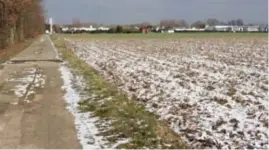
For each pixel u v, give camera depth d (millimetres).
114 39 91875
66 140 9922
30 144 9586
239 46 60125
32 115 12727
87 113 12875
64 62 31094
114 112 12656
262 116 12664
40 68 26953
